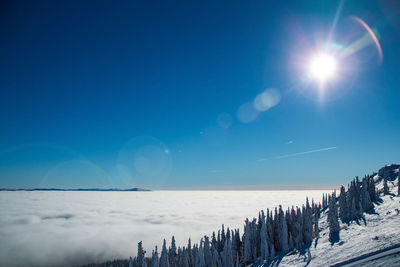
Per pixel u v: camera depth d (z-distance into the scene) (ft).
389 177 326.85
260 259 235.20
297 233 240.32
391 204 211.61
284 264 178.81
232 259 260.42
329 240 189.06
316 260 155.12
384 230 156.15
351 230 188.55
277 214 296.51
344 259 133.39
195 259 293.02
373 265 107.34
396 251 114.01
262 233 239.91
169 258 331.77
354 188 258.98
